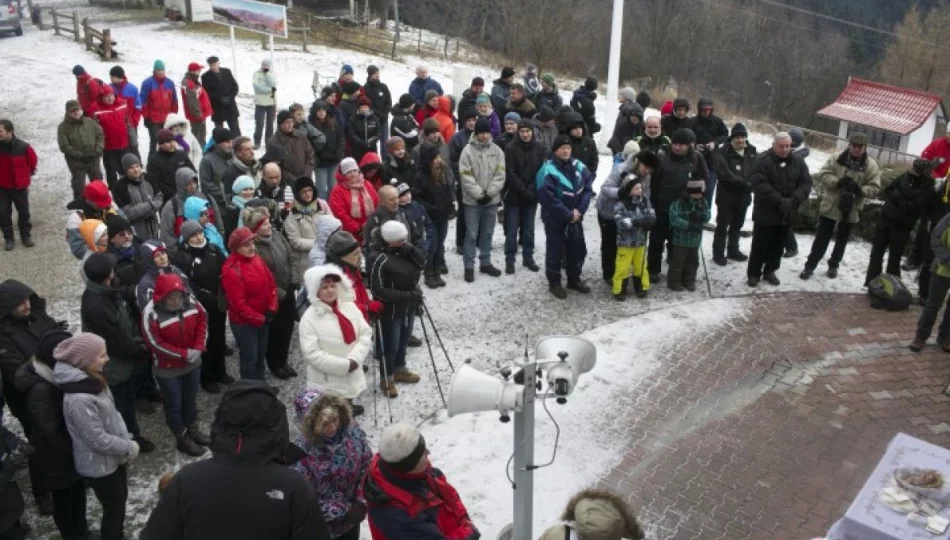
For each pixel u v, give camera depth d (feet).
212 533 9.66
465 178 31.91
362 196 29.76
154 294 21.34
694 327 30.17
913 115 94.94
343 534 16.17
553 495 21.33
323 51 84.79
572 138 33.91
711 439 23.88
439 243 32.27
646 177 30.86
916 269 35.24
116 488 18.25
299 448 15.16
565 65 135.33
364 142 39.83
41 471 17.98
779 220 31.89
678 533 20.03
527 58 131.75
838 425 24.75
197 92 46.19
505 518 20.38
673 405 25.50
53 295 31.86
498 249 36.50
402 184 27.96
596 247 37.04
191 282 24.29
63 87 62.85
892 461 16.44
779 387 26.66
